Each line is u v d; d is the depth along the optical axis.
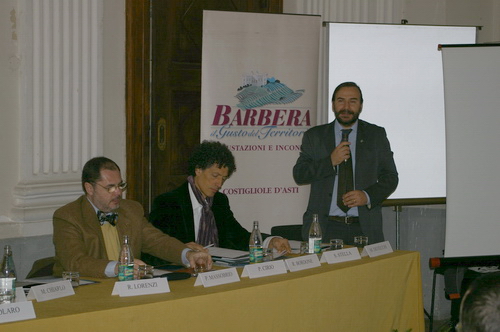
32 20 3.90
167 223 3.60
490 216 4.14
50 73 3.99
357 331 3.02
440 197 4.93
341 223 4.66
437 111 4.91
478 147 4.16
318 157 4.69
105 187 3.07
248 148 4.55
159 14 4.66
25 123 3.89
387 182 4.71
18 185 3.89
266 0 5.17
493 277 1.77
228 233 3.86
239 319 2.47
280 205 4.64
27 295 2.28
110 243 3.20
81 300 2.25
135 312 2.15
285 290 2.64
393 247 5.61
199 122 4.94
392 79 4.86
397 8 5.59
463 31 4.94
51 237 3.97
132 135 4.49
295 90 4.66
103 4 4.27
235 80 4.50
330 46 4.78
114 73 4.39
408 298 3.36
